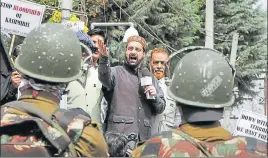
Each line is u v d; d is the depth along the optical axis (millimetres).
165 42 37844
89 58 10234
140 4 36781
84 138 5852
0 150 5602
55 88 6023
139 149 5938
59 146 5613
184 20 38344
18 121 5617
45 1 23609
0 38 7363
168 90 6074
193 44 41688
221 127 5953
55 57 5953
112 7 36375
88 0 32625
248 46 45844
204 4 43000
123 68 10312
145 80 9906
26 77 6051
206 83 5832
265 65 46656
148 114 10219
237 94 44969
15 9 10039
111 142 8422
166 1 37688
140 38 10312
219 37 45312
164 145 5777
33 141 5656
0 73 7402
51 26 6109
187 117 5930
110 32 34656
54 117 5836
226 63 5992
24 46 6066
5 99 7852
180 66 6004
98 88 10180
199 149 5754
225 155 5758
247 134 11250
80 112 6172
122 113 10039
